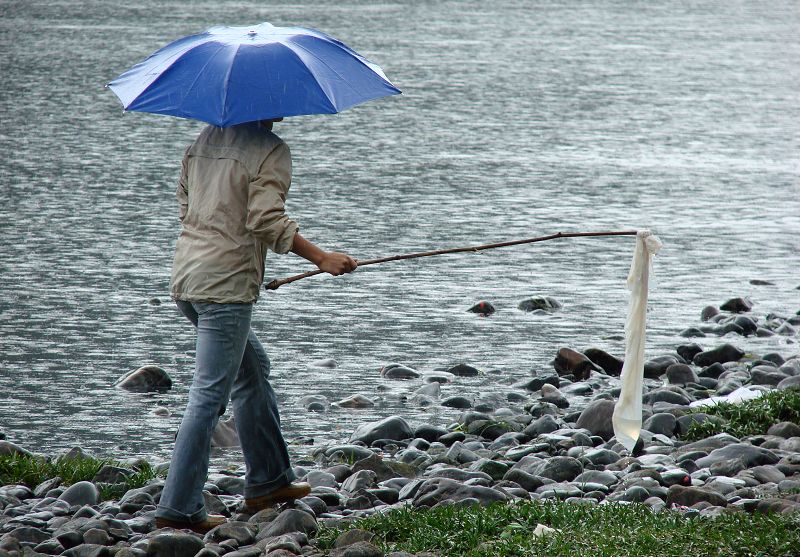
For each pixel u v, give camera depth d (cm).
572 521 2430
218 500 2836
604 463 3378
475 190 9269
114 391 4466
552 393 4425
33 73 17000
